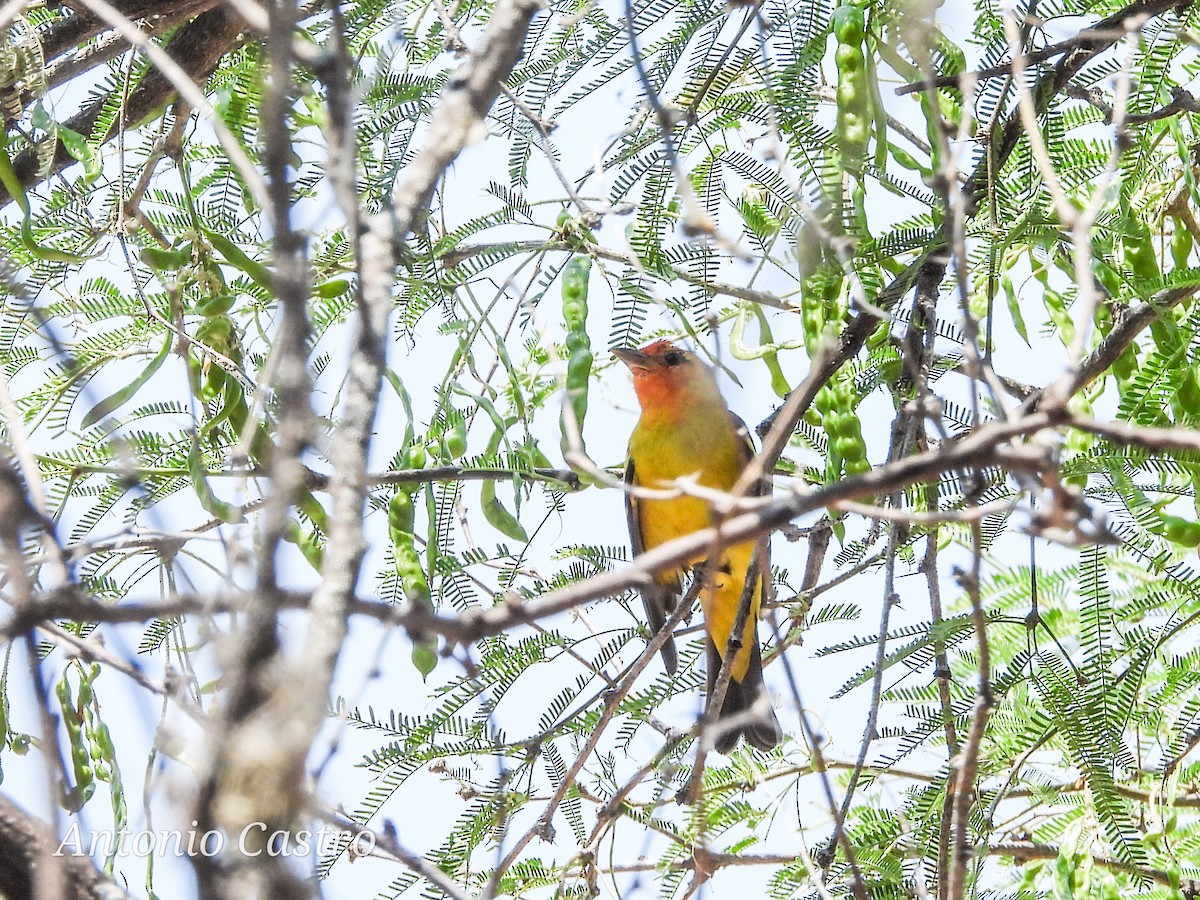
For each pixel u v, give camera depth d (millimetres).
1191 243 8367
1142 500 6922
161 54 4598
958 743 7355
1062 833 7906
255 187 4270
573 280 7289
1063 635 8547
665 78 7305
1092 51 7543
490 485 7629
